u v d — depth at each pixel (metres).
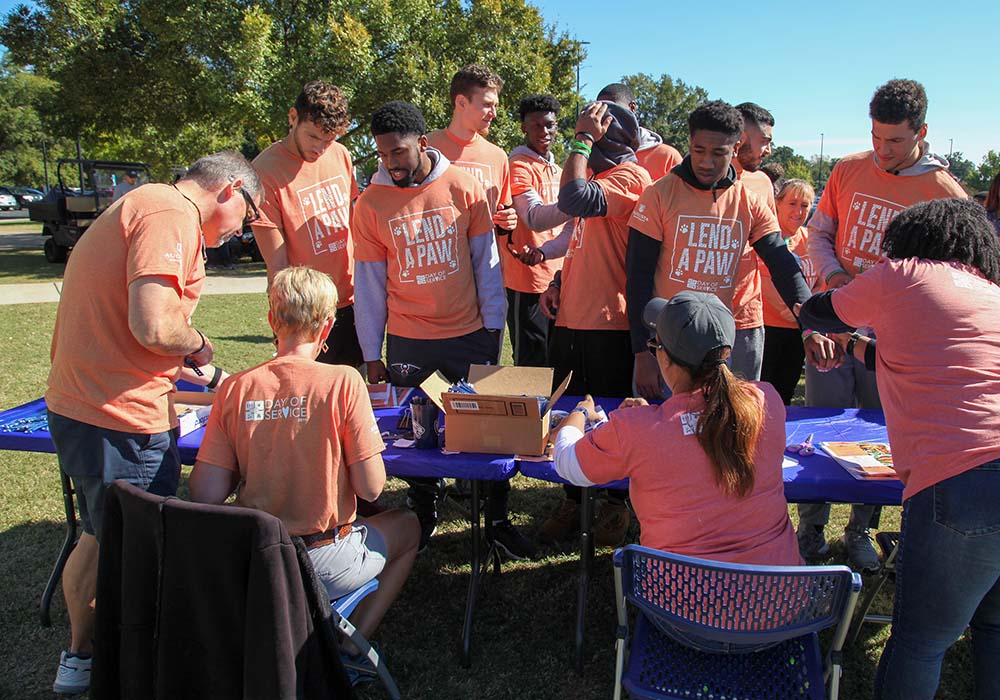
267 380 2.15
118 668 2.04
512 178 4.09
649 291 2.93
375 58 14.09
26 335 8.27
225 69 13.65
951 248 1.96
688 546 1.88
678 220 2.86
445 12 15.16
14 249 19.64
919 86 2.81
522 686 2.61
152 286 2.12
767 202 3.24
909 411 1.88
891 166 2.99
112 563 2.00
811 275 4.19
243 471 2.17
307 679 1.96
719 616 1.82
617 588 1.90
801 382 6.39
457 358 3.33
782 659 1.97
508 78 14.94
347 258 3.69
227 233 2.46
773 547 1.87
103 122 16.48
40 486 4.22
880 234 3.07
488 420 2.44
